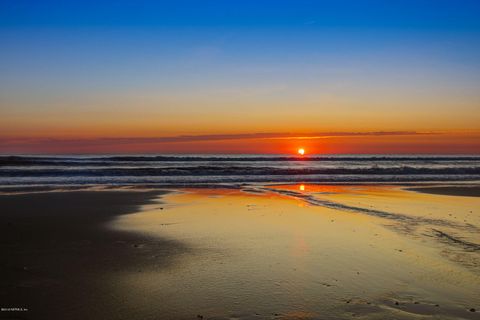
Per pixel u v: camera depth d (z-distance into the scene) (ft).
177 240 31.04
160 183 77.25
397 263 25.26
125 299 19.21
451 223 37.96
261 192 63.87
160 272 23.25
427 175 99.55
